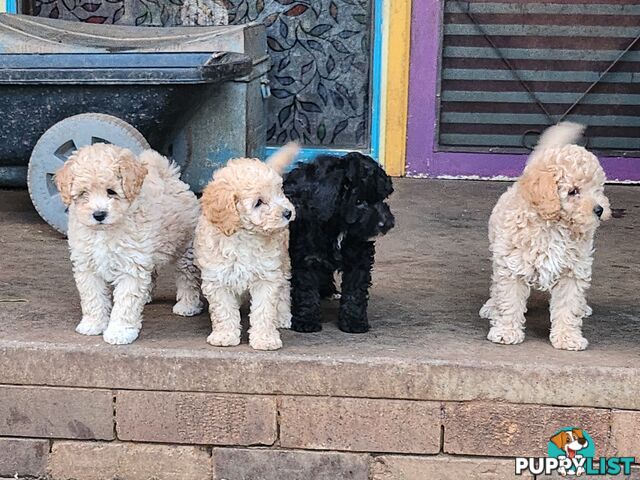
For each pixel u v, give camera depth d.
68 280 1.76
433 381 1.36
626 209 2.41
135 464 1.42
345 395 1.37
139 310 1.43
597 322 1.54
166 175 1.49
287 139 2.78
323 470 1.40
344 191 1.41
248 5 2.72
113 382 1.39
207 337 1.44
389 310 1.60
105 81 2.01
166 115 2.08
